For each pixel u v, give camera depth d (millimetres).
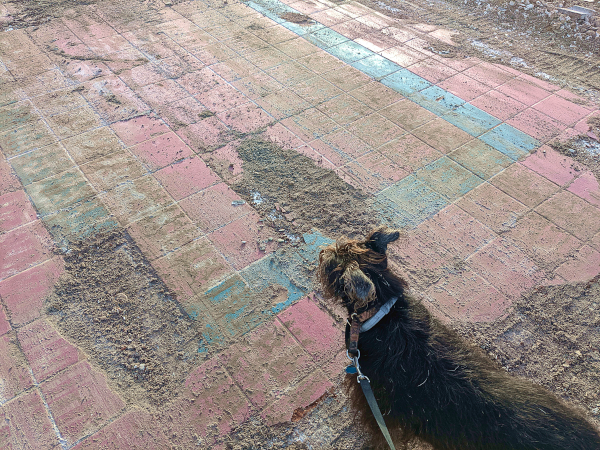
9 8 3098
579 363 1339
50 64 2551
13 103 2254
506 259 1619
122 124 2156
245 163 1979
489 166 2002
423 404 837
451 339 921
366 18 3188
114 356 1330
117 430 1176
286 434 1170
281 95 2389
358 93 2424
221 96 2365
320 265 894
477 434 811
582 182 1938
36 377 1278
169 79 2473
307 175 1926
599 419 1199
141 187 1851
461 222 1748
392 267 1578
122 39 2809
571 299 1501
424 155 2049
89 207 1763
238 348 1348
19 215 1725
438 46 2881
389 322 875
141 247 1627
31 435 1164
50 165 1934
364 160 2014
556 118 2285
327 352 1337
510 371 1314
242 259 1596
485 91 2473
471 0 3453
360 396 955
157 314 1432
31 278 1519
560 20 3086
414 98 2398
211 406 1223
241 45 2803
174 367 1306
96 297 1477
